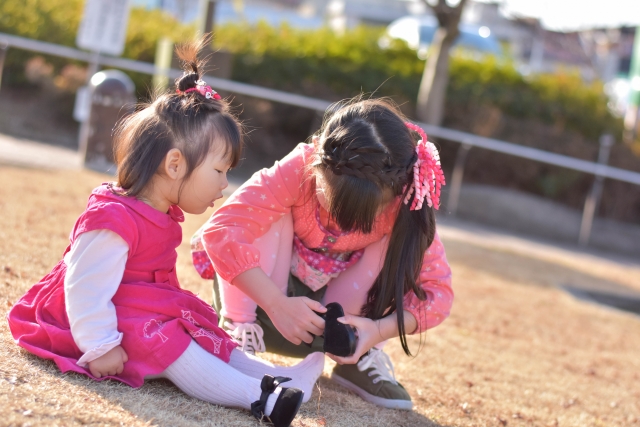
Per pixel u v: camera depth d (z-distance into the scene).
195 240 2.16
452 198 8.11
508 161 9.34
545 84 9.93
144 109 1.84
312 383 1.93
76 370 1.65
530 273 5.45
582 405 2.59
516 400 2.47
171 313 1.75
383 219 1.97
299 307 1.83
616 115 10.08
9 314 1.83
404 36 14.51
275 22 19.69
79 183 4.86
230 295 2.04
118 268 1.67
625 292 5.59
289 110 8.93
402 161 1.81
